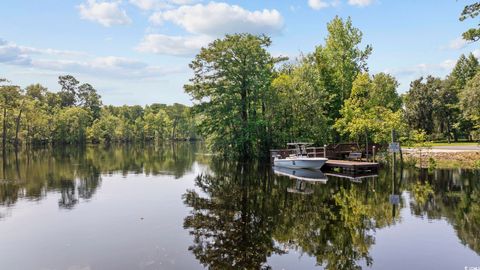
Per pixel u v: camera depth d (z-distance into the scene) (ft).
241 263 33.76
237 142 122.93
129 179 86.99
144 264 33.27
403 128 103.19
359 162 97.25
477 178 76.02
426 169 91.15
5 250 37.01
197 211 53.36
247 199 61.67
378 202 56.75
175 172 101.14
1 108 204.64
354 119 106.83
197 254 35.76
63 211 53.67
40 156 161.48
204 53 123.75
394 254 35.09
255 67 124.77
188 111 132.87
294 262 33.88
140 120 363.76
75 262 33.71
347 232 42.29
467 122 190.60
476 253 34.94
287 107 124.47
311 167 96.84
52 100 308.60
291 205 56.34
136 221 47.83
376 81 141.49
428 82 211.61
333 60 143.74
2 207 56.18
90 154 176.14
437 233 40.91
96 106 379.35
